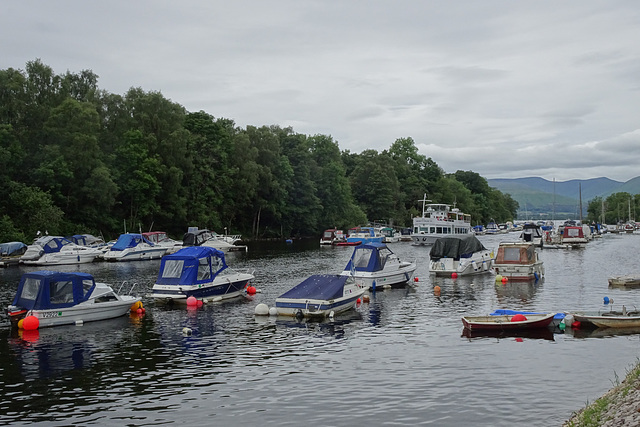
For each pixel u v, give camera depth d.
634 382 17.03
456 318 31.73
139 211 90.12
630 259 70.75
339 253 81.81
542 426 16.11
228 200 108.81
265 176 113.12
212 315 33.12
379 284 43.16
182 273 37.12
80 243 71.44
